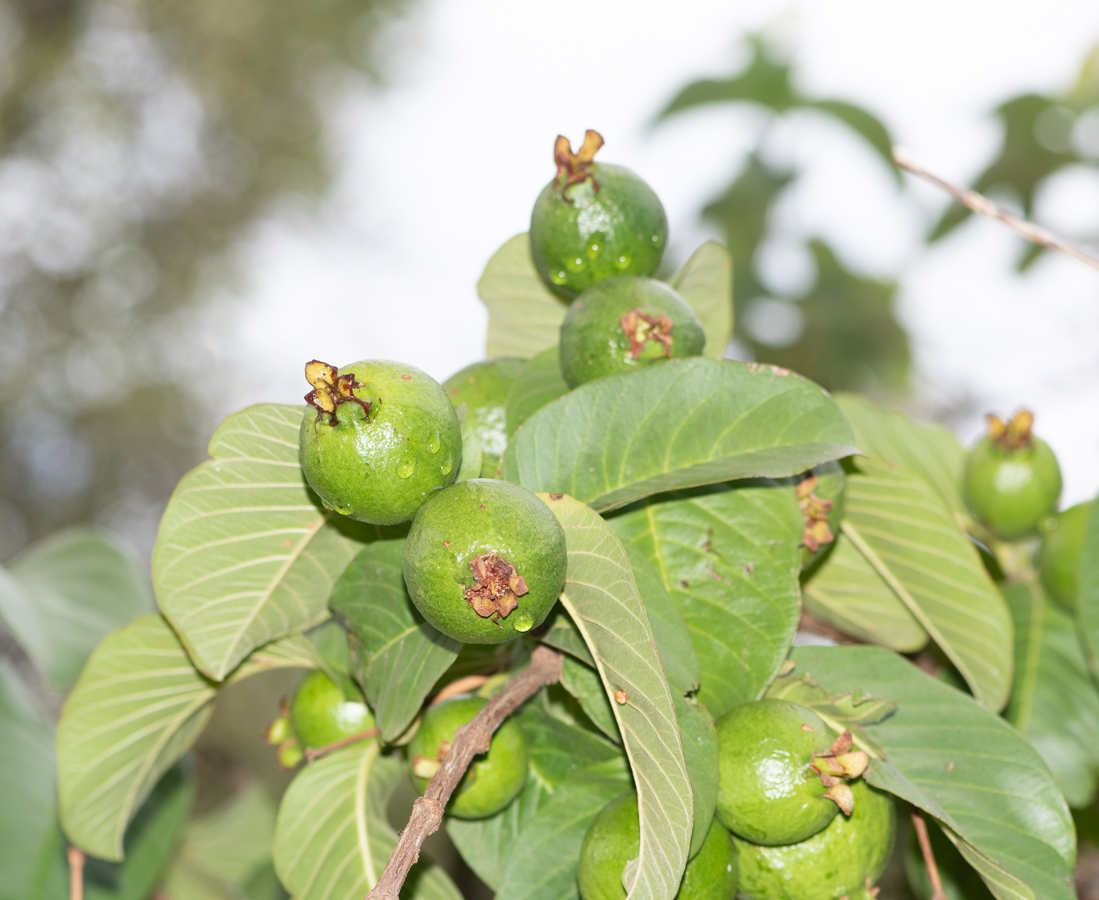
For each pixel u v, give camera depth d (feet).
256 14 11.15
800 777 2.49
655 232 2.69
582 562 2.47
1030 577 2.96
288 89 11.63
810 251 5.36
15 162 10.82
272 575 2.62
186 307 11.02
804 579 2.85
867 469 2.71
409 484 2.44
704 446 2.56
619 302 2.61
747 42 5.04
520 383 2.68
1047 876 2.54
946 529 2.71
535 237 2.70
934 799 2.58
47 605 3.17
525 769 2.61
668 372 2.56
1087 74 4.74
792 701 2.61
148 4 10.87
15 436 10.15
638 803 2.46
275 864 2.64
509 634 2.41
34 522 9.95
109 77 11.08
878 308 5.39
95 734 2.75
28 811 3.00
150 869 3.07
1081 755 2.81
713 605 2.57
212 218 11.34
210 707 2.84
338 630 2.74
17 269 10.73
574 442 2.56
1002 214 2.77
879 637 2.88
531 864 2.56
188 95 11.23
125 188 11.16
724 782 2.50
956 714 2.61
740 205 5.22
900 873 3.41
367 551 2.60
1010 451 2.89
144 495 10.48
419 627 2.56
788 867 2.53
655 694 2.41
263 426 2.56
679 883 2.42
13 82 10.68
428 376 2.48
